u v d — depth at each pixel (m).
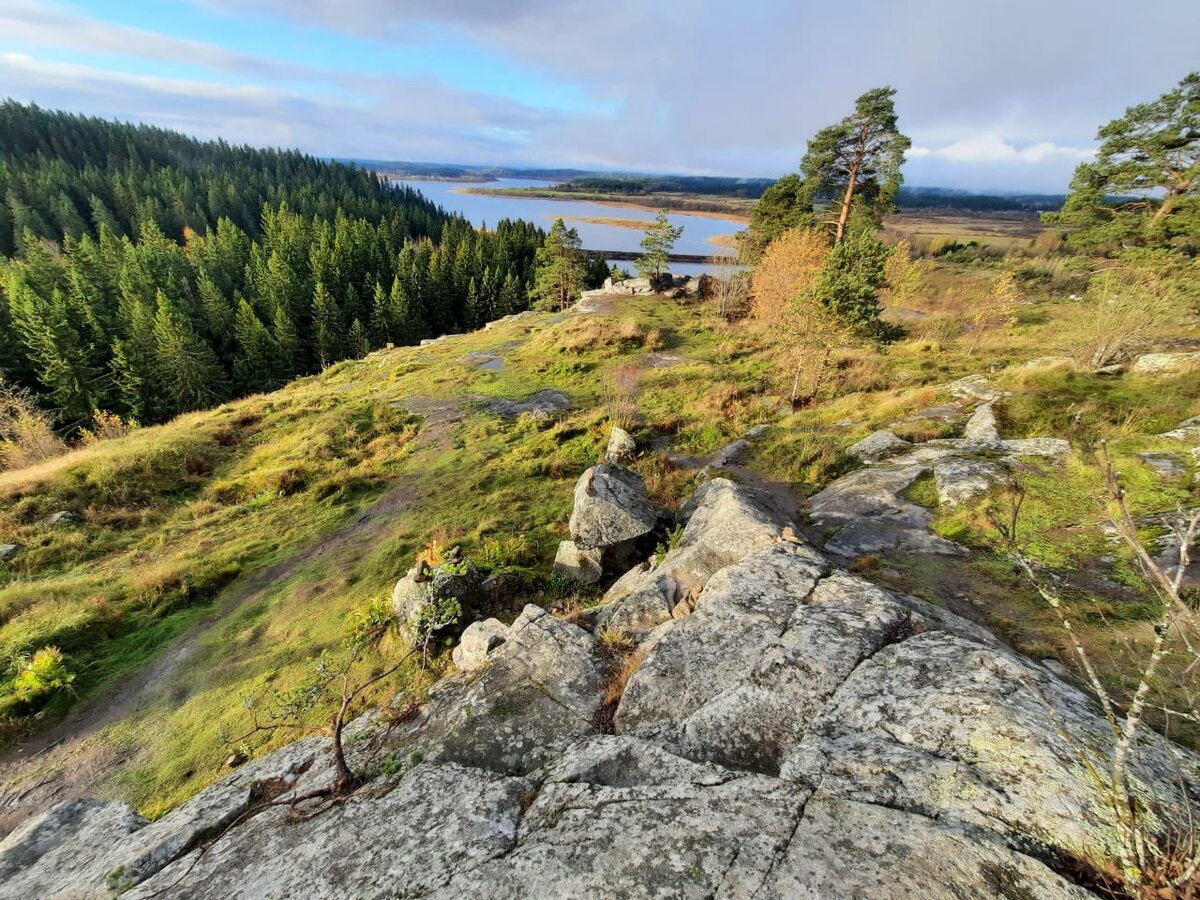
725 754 4.73
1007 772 3.62
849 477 13.68
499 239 85.12
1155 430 12.37
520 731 5.87
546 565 13.80
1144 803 3.18
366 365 39.47
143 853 4.80
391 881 3.74
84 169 103.62
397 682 10.41
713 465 16.95
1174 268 20.59
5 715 10.41
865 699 4.75
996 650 5.12
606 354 33.16
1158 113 23.06
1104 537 8.71
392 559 15.26
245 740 9.75
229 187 103.31
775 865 3.16
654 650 6.38
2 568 15.46
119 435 32.50
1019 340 27.73
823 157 32.38
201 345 46.62
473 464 20.86
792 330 22.91
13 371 42.22
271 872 4.15
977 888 2.83
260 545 16.69
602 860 3.47
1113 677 5.78
